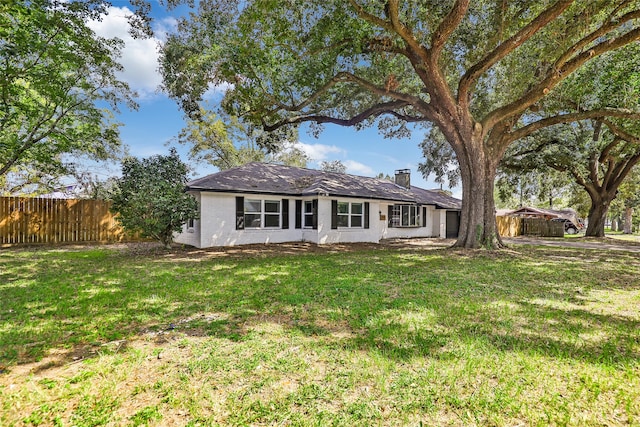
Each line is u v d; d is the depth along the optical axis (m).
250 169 16.17
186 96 11.86
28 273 7.72
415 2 9.20
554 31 9.63
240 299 5.39
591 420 2.31
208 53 10.10
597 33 9.00
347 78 11.76
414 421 2.29
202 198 12.90
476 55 11.23
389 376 2.88
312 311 4.74
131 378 2.86
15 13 8.97
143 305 5.04
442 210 22.16
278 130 15.46
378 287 6.26
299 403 2.49
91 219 15.48
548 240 20.83
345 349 3.42
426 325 4.15
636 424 2.26
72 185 20.77
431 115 12.13
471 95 13.80
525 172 21.08
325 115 14.82
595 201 22.62
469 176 12.73
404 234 20.34
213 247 13.05
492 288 6.29
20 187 19.58
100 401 2.52
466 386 2.73
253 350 3.40
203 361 3.14
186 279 7.02
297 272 7.89
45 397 2.56
